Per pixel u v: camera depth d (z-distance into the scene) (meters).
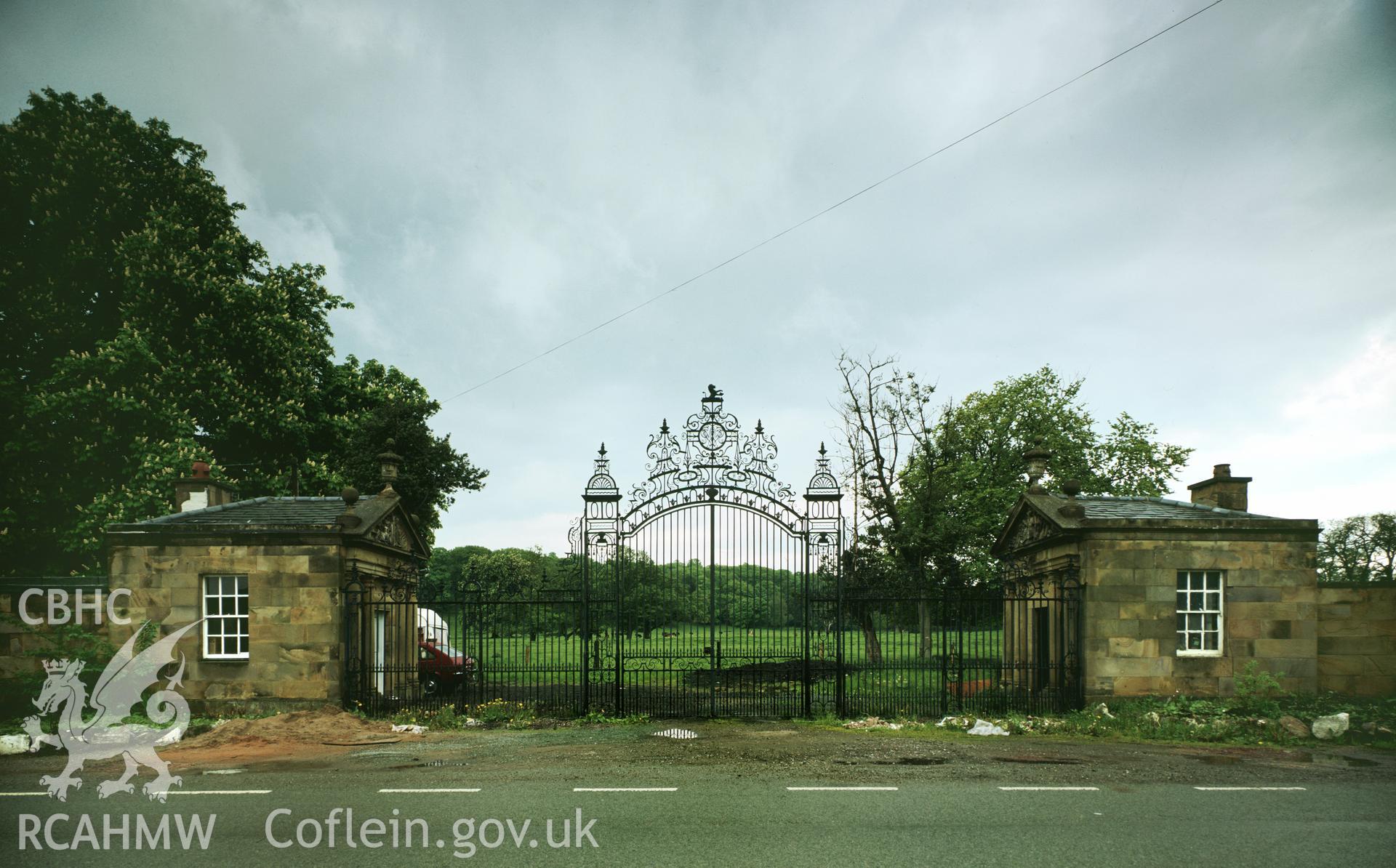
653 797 9.64
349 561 16.83
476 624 17.89
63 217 24.36
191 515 17.89
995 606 23.33
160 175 27.30
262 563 16.41
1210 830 8.24
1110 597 16.53
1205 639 16.64
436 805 9.25
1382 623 16.73
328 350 33.16
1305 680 16.42
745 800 9.45
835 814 8.82
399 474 34.00
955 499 34.12
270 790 10.07
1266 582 16.66
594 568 18.38
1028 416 40.25
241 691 16.16
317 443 32.16
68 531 23.41
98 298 26.14
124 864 7.33
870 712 16.77
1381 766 11.62
